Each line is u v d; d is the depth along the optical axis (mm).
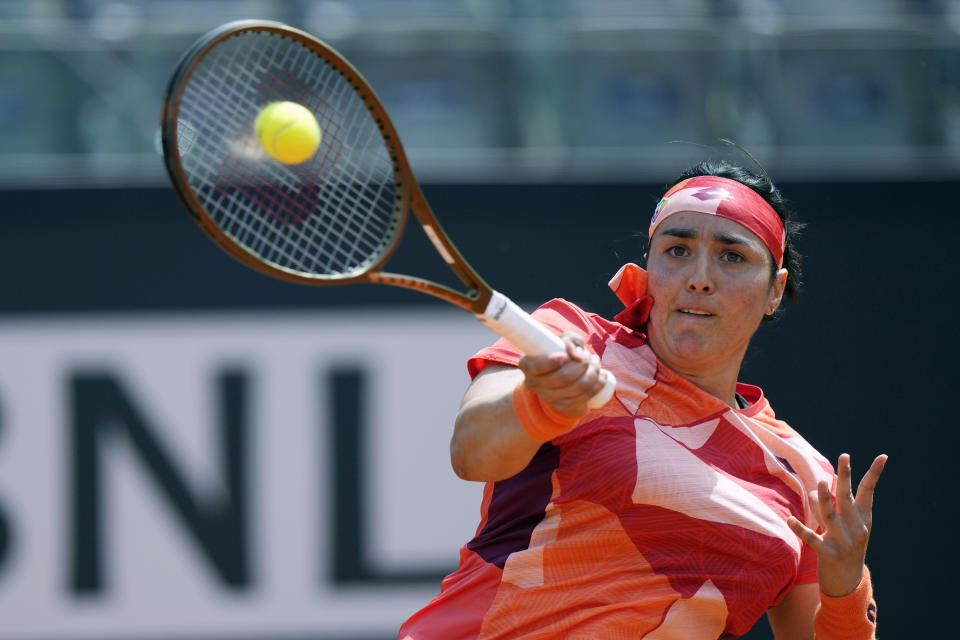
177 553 15109
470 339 15586
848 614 6605
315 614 15172
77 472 15078
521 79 17328
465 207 15875
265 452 15273
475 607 6402
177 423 15234
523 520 6410
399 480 15367
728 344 6645
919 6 19156
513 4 19078
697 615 6320
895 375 15906
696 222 6590
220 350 15352
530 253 15906
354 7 18859
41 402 15141
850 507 6402
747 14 18688
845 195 16109
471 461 5969
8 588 14875
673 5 19172
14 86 16609
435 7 19109
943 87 17500
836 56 17469
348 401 15406
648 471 6160
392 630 15258
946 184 16078
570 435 6273
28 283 15297
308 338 15430
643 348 6637
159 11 18562
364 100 6160
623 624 6199
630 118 17344
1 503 14961
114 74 16828
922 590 15656
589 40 17391
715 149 16234
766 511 6410
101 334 15297
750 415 7004
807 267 15977
